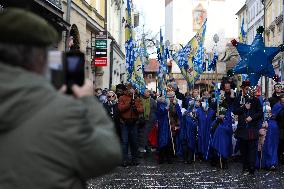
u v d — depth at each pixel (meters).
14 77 2.02
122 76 43.84
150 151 16.12
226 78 12.47
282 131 13.19
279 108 13.27
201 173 11.27
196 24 71.12
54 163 2.00
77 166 2.08
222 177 10.61
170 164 13.09
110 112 13.17
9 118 1.97
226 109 12.24
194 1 70.94
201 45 20.39
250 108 10.96
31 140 1.99
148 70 51.22
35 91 2.02
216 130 12.12
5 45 2.07
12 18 2.06
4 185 1.96
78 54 2.36
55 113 2.02
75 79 2.32
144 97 15.96
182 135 13.25
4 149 1.98
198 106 13.62
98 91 15.80
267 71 13.78
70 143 2.02
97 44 23.38
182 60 20.47
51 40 2.15
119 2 40.38
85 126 2.08
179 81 59.12
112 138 2.20
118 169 11.88
